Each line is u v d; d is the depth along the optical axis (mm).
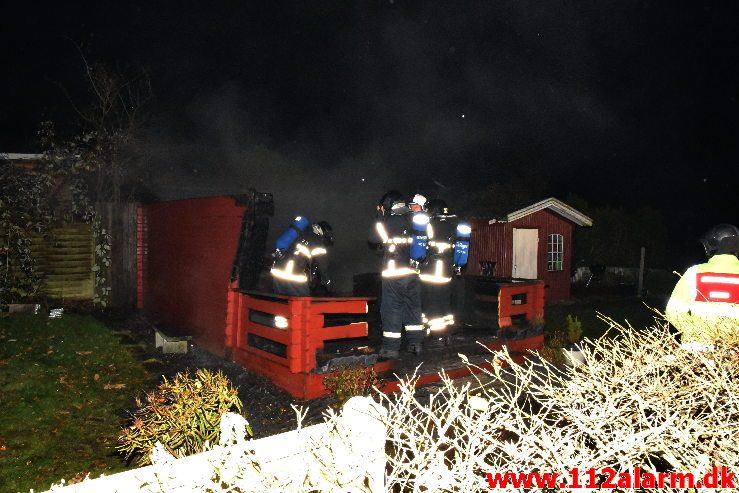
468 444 2473
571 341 8648
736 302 3525
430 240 7562
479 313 8648
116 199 12438
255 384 6891
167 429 4055
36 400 6250
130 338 9312
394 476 2484
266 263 8500
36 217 10625
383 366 6691
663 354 3285
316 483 2541
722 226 3697
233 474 2484
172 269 9945
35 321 9281
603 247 20312
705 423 2803
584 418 2666
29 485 4559
